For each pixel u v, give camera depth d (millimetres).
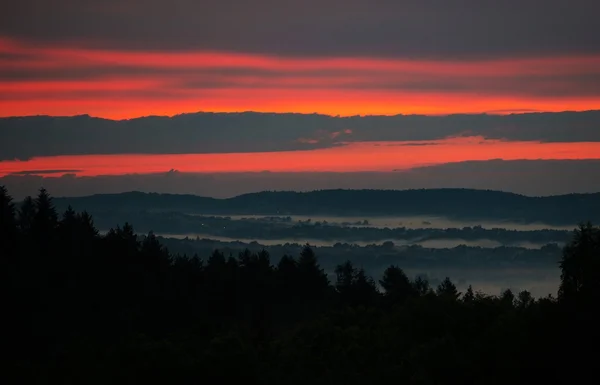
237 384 84812
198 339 98688
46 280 114688
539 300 92062
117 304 112875
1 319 100500
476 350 88562
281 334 118438
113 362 86562
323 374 90062
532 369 84375
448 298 103625
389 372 87812
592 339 81500
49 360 91312
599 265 84375
